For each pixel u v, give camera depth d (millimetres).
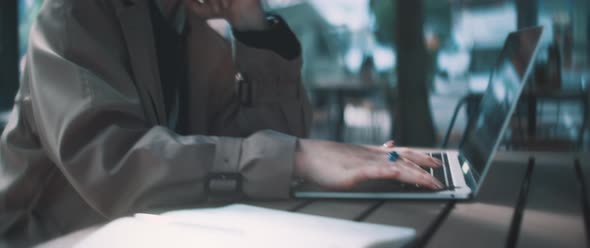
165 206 926
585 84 3252
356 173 954
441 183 995
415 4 4723
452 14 6477
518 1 5430
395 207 936
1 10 5105
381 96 6016
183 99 1355
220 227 779
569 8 5031
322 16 7121
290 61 1293
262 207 933
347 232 743
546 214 898
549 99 3354
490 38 5742
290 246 705
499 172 1308
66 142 918
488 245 750
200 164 944
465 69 6438
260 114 1294
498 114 1031
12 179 1069
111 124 940
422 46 4746
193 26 1337
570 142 2639
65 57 970
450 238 776
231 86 1380
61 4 1006
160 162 919
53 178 1090
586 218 874
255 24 1281
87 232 828
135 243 727
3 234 1062
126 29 1076
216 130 1382
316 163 975
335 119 5863
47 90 950
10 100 5172
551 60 3299
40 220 1092
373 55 5906
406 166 995
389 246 721
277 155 969
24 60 1077
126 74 1015
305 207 937
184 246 715
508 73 1037
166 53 1307
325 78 6559
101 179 913
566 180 1191
